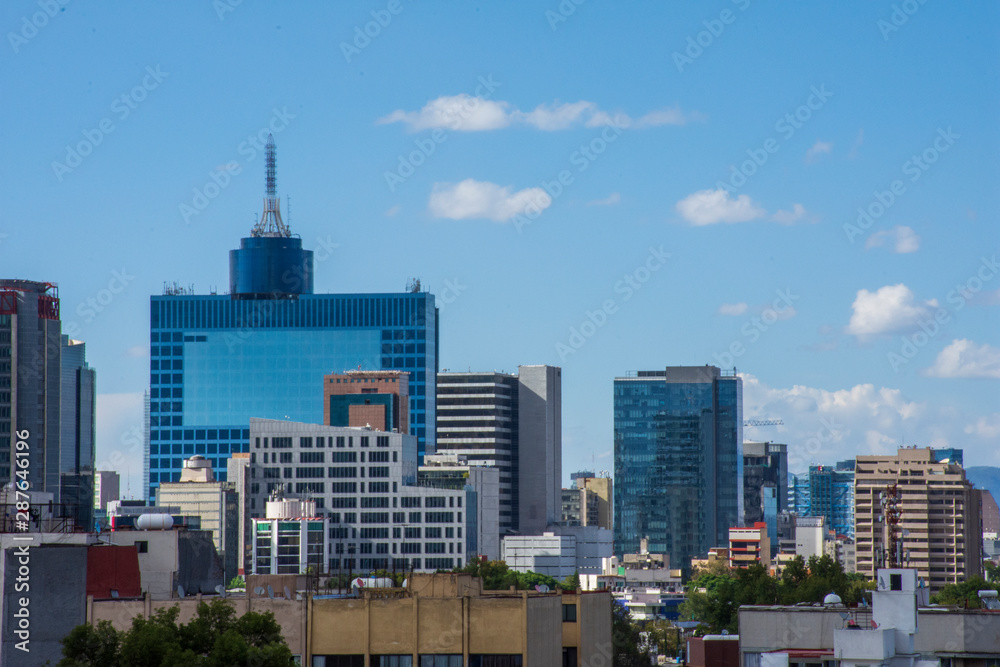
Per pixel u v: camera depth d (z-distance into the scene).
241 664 155.62
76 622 170.88
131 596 190.25
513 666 175.62
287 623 175.50
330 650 175.38
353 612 176.00
